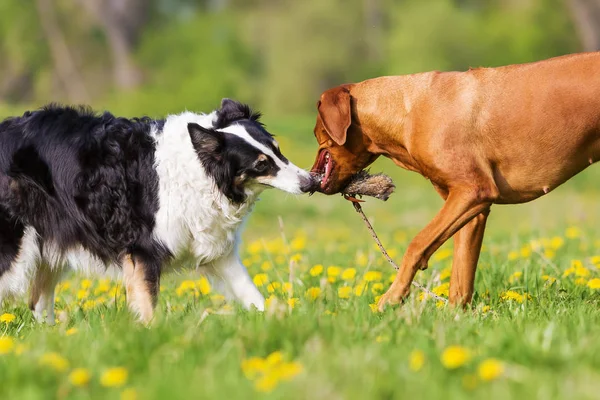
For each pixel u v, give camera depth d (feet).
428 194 109.91
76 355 22.35
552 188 30.37
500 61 262.06
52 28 286.66
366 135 32.19
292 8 273.13
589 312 27.35
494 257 42.37
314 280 36.32
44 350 22.58
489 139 29.66
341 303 29.19
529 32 263.08
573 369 19.76
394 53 257.14
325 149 33.14
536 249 42.68
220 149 30.68
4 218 30.86
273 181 31.78
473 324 25.63
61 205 30.86
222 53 279.90
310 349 21.68
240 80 279.69
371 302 30.73
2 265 30.96
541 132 29.19
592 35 268.41
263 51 285.23
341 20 264.11
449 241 54.95
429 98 30.37
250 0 292.40
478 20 269.03
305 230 74.84
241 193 31.63
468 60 258.57
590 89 28.63
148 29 293.02
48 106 32.37
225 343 22.48
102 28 288.51
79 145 30.68
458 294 31.89
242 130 31.53
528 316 26.84
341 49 265.13
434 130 30.01
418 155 30.60
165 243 30.83
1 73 296.51
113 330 24.91
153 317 27.20
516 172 29.99
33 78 296.51
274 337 23.04
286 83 267.59
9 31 283.38
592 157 29.66
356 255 45.42
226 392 18.81
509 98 29.40
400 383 19.06
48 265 32.27
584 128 28.94
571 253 46.73
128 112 264.52
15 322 31.35
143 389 19.48
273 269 40.73
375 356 20.70
